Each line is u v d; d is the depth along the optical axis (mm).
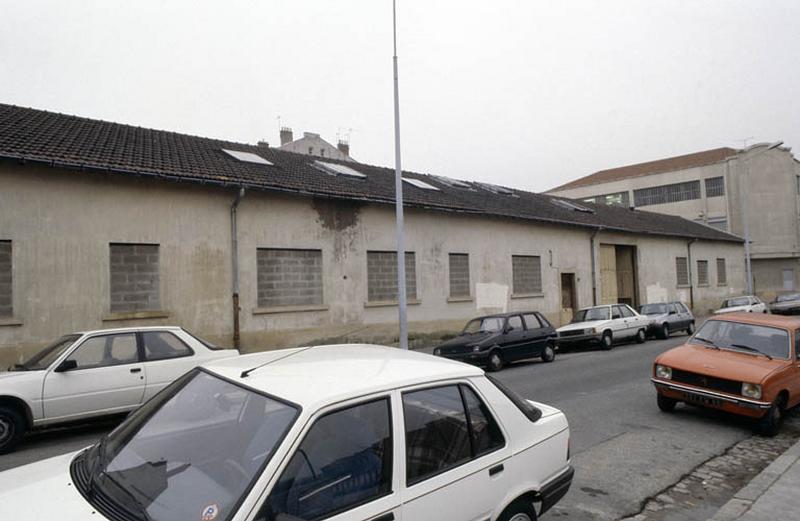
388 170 21984
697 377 7512
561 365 13766
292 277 14352
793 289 43594
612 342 17875
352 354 3441
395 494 2596
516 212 21031
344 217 15430
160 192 12172
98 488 2434
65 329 10766
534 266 21859
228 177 12938
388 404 2750
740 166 43562
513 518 3238
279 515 2207
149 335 7738
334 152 35719
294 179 14898
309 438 2402
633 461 6031
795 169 44688
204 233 12750
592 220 25578
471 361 12969
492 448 3195
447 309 18078
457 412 3090
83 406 6910
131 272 11758
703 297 32844
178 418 2768
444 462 2895
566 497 5023
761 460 6145
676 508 4824
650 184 48531
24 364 7273
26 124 12453
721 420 7766
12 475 2758
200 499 2252
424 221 17656
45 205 10680
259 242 13672
